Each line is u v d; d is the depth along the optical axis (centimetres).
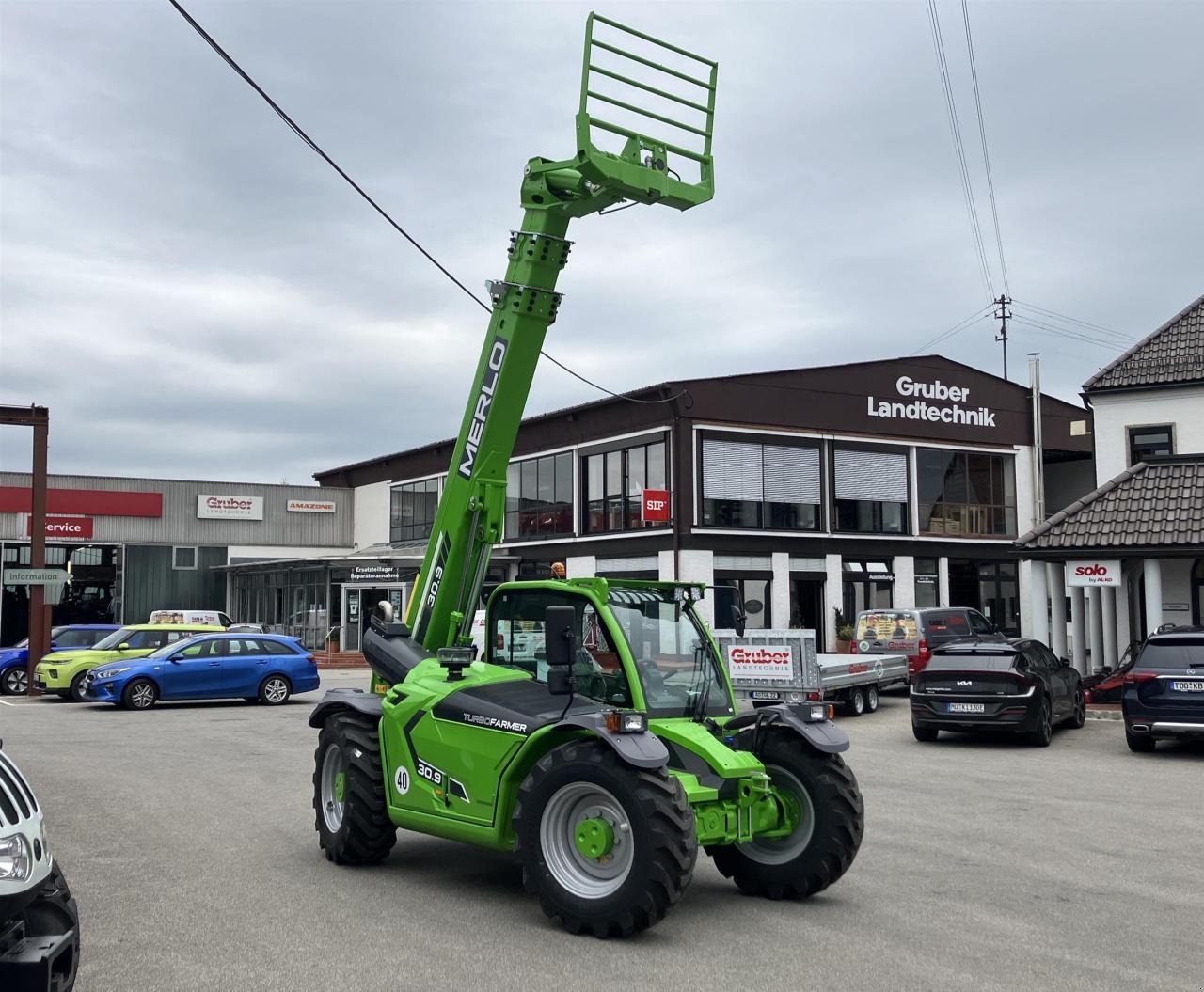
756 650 1588
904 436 3409
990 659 1567
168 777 1220
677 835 611
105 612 4638
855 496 3319
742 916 679
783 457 3200
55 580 2681
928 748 1532
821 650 3209
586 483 3434
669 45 859
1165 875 784
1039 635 2191
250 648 2306
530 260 855
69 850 839
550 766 647
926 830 944
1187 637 1457
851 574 3275
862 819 714
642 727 636
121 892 714
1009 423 3628
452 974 557
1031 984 552
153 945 601
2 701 2441
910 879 773
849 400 3316
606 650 718
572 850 650
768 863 723
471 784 709
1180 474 2147
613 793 621
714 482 3070
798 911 691
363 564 3825
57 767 1297
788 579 3156
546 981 549
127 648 2441
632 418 3188
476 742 708
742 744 734
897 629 2284
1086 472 3850
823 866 702
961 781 1222
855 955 596
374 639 874
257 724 1856
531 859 648
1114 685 2038
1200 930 648
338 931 632
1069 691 1730
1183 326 2683
